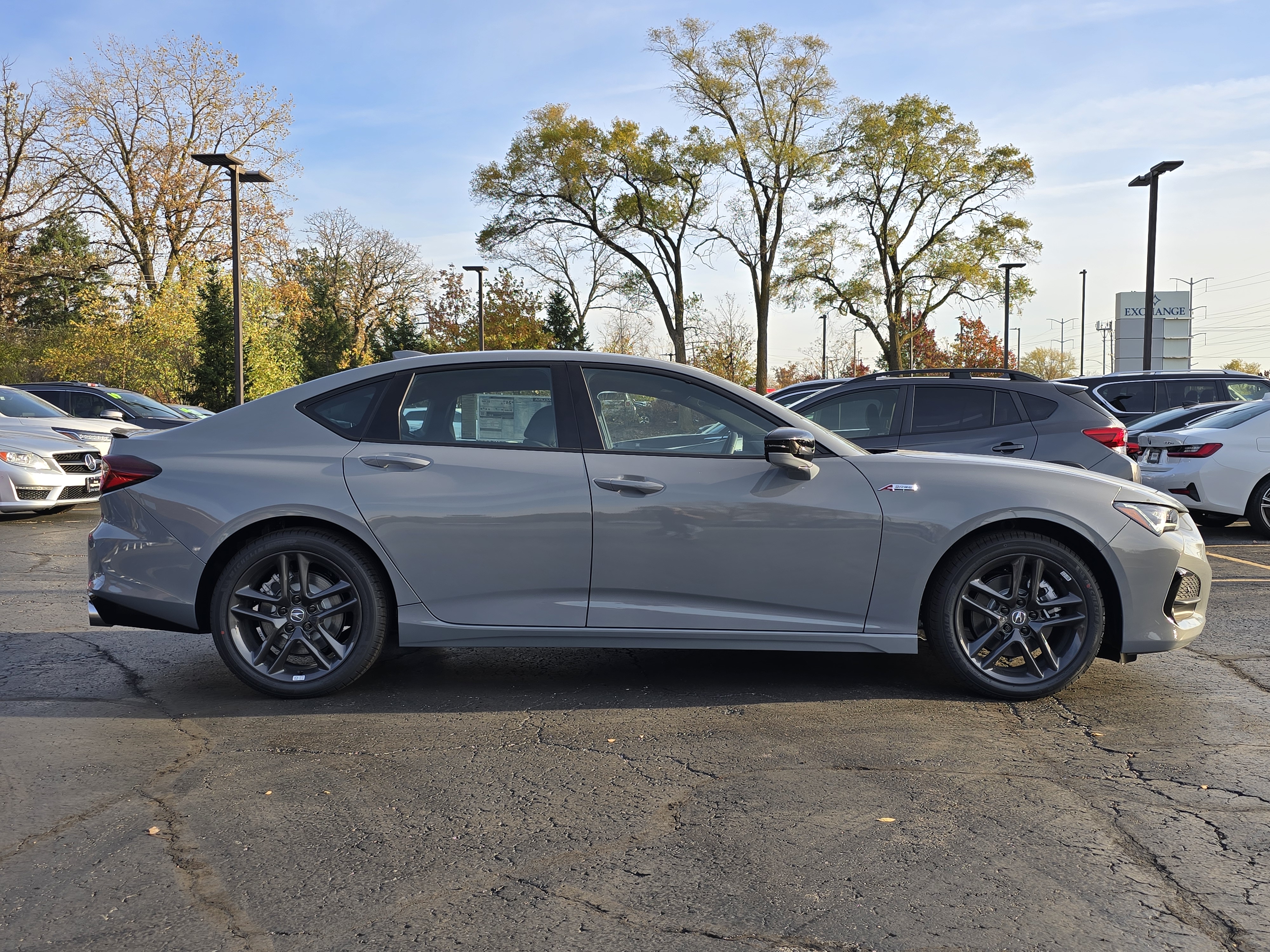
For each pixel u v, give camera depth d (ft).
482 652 17.16
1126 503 13.97
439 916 7.98
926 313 129.08
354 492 13.74
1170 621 14.03
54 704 13.97
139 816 10.00
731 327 154.92
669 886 8.48
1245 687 14.88
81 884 8.51
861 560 13.75
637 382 14.35
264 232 129.18
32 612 20.80
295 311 138.00
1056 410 26.12
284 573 13.93
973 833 9.55
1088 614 13.82
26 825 9.75
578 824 9.82
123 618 14.15
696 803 10.34
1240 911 8.02
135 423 50.78
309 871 8.79
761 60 117.39
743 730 12.78
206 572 14.06
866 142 121.60
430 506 13.70
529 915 7.99
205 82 127.75
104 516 14.30
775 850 9.18
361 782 10.98
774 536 13.69
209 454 14.14
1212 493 31.89
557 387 14.29
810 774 11.18
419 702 14.08
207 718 13.33
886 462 14.08
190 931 7.73
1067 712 13.56
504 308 148.56
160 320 114.21
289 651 14.02
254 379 112.78
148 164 126.41
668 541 13.67
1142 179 74.49
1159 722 13.08
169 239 129.49
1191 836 9.46
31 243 133.69
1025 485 13.84
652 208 124.67
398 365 14.53
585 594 13.82
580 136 124.36
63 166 125.70
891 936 7.61
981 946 7.47
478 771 11.33
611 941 7.57
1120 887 8.43
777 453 13.55
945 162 122.83
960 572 13.83
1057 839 9.40
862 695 14.38
